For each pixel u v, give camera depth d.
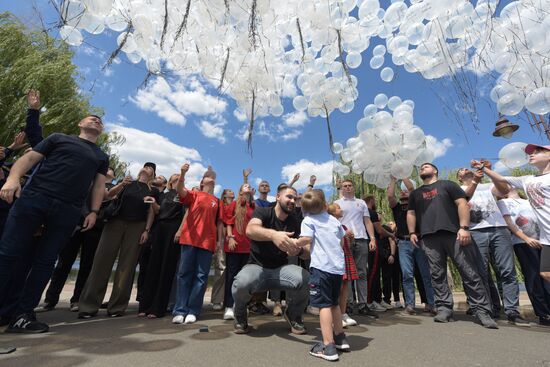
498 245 3.33
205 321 3.01
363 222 3.77
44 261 2.47
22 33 8.38
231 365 1.71
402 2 3.41
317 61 4.04
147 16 2.72
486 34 2.92
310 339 2.33
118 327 2.67
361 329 2.75
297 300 2.47
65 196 2.47
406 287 3.88
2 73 7.74
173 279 3.50
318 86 3.81
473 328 2.82
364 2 3.44
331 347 1.87
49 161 2.50
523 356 1.96
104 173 2.88
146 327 2.67
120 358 1.80
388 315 3.62
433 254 3.28
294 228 2.68
